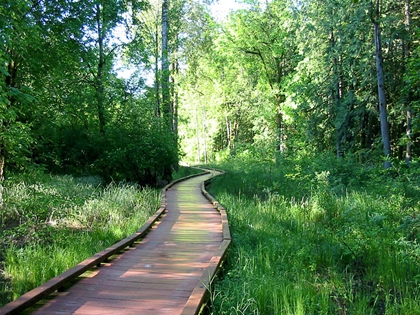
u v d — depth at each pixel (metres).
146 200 12.57
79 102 17.61
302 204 11.42
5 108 9.84
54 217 9.54
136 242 7.69
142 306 4.32
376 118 21.22
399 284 5.65
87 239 7.75
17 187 11.12
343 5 18.08
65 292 4.73
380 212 9.43
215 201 12.80
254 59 30.50
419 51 11.43
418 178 12.38
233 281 5.56
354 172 15.93
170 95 23.64
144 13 27.02
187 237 8.21
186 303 4.14
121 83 19.27
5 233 7.94
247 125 46.28
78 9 16.36
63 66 16.08
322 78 21.53
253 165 23.44
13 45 9.98
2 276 5.94
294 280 5.75
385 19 15.88
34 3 14.30
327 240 7.98
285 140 27.80
